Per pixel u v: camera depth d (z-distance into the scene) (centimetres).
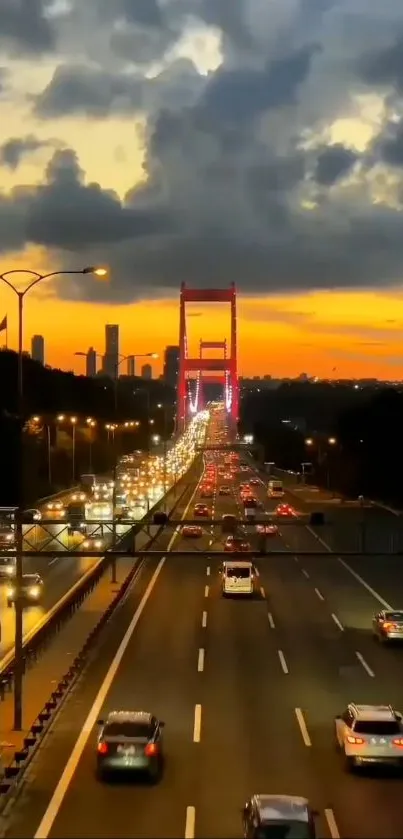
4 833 2358
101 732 2866
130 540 6994
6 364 17612
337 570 7431
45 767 2889
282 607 5803
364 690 3850
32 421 13962
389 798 2634
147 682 3959
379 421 14975
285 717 3456
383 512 8788
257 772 2856
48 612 5425
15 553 3519
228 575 6147
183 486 13700
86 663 4309
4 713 3488
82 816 2480
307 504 10081
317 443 18062
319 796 2647
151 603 5938
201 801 2600
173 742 3153
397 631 4706
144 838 2323
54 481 13500
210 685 3919
